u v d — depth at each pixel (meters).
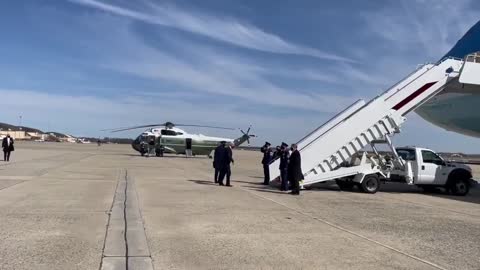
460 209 14.55
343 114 20.56
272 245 8.16
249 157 71.62
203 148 52.41
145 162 37.06
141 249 7.55
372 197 17.36
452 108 39.47
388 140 19.78
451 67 20.50
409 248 8.27
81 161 35.00
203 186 18.62
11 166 27.02
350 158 20.14
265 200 14.84
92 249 7.47
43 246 7.58
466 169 20.22
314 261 7.13
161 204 12.84
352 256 7.52
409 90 20.06
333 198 16.39
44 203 12.36
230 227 9.76
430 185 20.09
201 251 7.57
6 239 8.03
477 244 8.80
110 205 12.21
